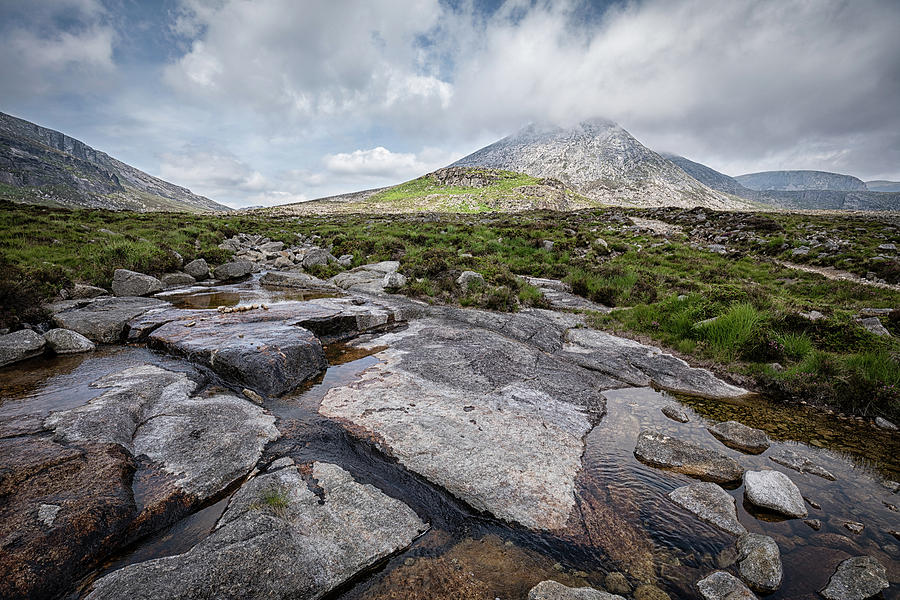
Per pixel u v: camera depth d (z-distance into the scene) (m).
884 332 10.91
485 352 8.69
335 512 3.93
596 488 4.67
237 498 3.99
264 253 26.44
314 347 8.09
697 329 10.45
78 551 3.26
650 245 28.58
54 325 9.80
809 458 5.61
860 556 3.78
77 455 4.29
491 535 3.94
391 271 17.62
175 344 8.11
